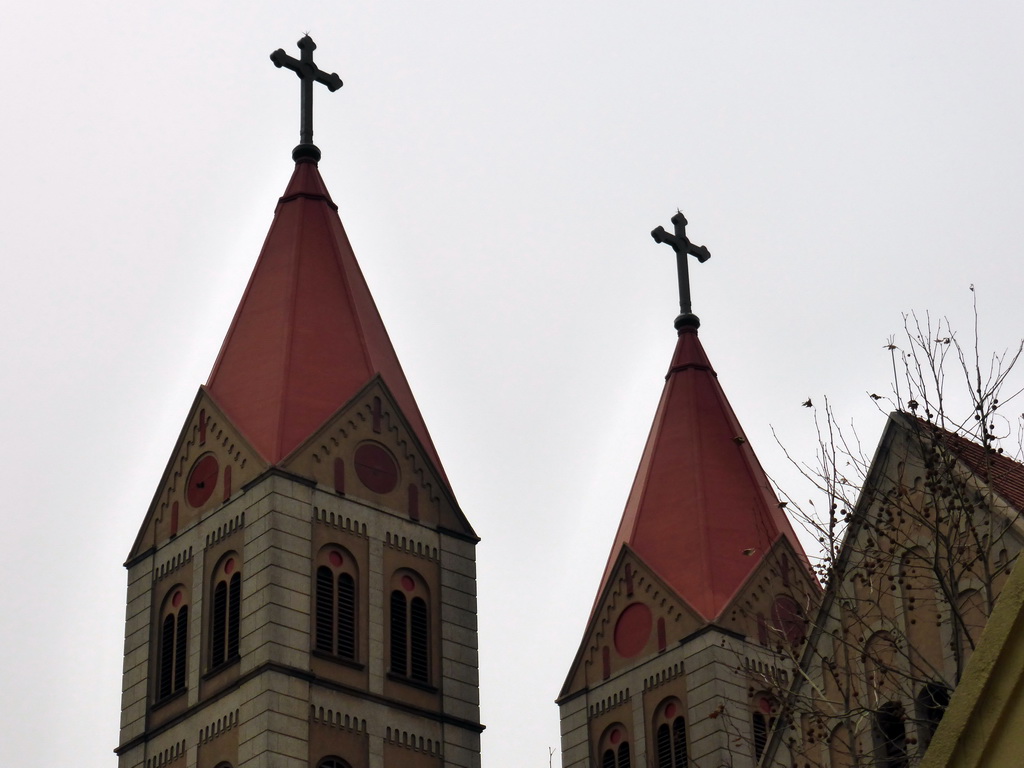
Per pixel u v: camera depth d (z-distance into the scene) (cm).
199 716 7775
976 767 2234
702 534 8288
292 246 8850
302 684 7588
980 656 2267
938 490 4500
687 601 8069
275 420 8162
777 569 8169
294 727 7488
